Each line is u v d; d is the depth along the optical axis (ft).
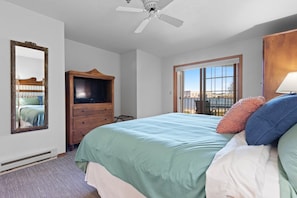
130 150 4.14
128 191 4.18
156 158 3.53
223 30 10.28
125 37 11.57
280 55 8.63
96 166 5.19
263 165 2.64
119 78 15.58
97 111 11.48
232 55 12.28
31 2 7.46
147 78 15.11
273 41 8.82
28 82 8.06
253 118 3.59
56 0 7.31
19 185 6.14
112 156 4.50
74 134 10.24
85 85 11.55
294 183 2.27
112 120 12.39
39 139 8.47
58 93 9.23
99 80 12.40
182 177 2.99
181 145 3.69
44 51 8.56
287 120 3.01
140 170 3.69
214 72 14.66
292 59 8.35
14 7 7.59
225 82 14.03
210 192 2.64
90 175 5.41
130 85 14.78
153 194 3.39
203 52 13.75
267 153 2.98
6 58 7.38
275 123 3.14
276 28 9.91
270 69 8.88
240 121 4.49
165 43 12.67
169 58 15.96
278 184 2.35
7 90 7.43
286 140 2.69
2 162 7.11
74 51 12.46
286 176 2.44
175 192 3.05
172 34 10.98
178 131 5.09
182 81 16.11
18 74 7.74
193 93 15.84
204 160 3.06
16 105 7.68
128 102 14.97
